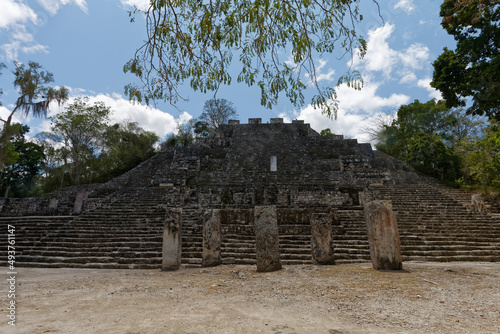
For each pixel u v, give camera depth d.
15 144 29.00
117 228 11.38
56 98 17.67
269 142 30.80
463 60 13.76
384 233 5.86
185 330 2.64
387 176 21.64
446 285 4.26
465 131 29.36
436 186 22.36
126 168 35.50
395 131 32.50
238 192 15.71
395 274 5.16
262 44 4.00
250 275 5.61
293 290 4.24
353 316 2.99
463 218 11.79
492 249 9.06
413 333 2.46
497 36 12.42
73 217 14.09
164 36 3.73
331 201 15.20
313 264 7.10
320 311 3.21
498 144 16.20
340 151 29.86
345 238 10.05
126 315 3.13
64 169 31.16
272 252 6.16
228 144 32.41
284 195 15.45
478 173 17.33
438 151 24.00
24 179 29.88
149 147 38.84
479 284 4.32
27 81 16.83
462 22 13.22
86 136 30.11
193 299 3.86
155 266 8.16
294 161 26.78
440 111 29.39
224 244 9.48
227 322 2.87
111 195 17.72
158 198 16.59
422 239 9.70
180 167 25.59
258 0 3.53
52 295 4.17
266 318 2.99
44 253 9.43
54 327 2.73
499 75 12.52
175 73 3.99
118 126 36.53
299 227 10.45
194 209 14.24
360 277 4.97
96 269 7.94
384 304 3.39
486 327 2.58
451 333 2.45
